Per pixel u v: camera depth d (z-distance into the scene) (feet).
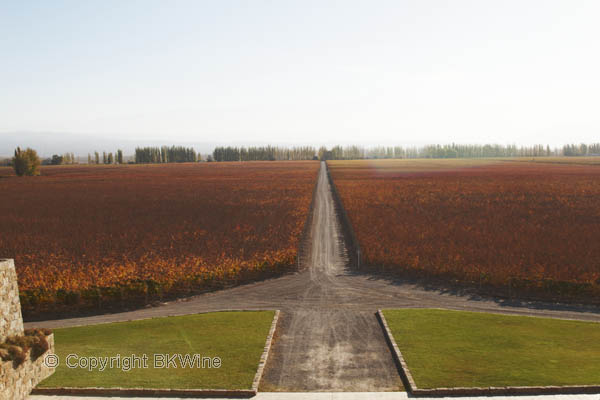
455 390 61.46
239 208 270.05
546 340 78.54
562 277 119.44
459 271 126.00
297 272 136.67
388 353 75.61
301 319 93.91
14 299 68.08
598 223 198.90
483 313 94.58
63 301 109.40
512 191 324.39
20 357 61.46
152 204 291.17
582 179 413.59
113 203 298.56
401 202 275.59
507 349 74.74
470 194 311.27
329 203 296.71
